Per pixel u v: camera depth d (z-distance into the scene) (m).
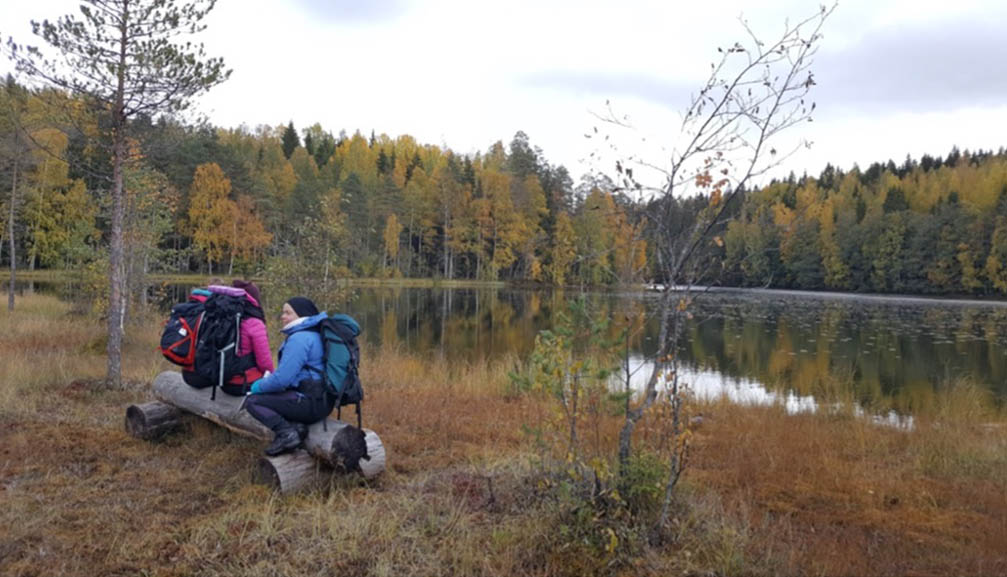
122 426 6.10
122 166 8.04
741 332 24.30
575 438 4.13
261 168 68.50
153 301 18.22
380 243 65.38
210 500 4.32
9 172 19.48
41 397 7.21
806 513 4.66
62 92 7.61
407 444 6.11
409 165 86.50
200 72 7.73
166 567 3.40
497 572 3.42
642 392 7.83
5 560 3.40
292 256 12.26
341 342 4.55
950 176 74.81
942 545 4.15
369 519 3.95
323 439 4.46
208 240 49.38
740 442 6.76
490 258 66.31
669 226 4.08
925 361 17.41
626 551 3.62
